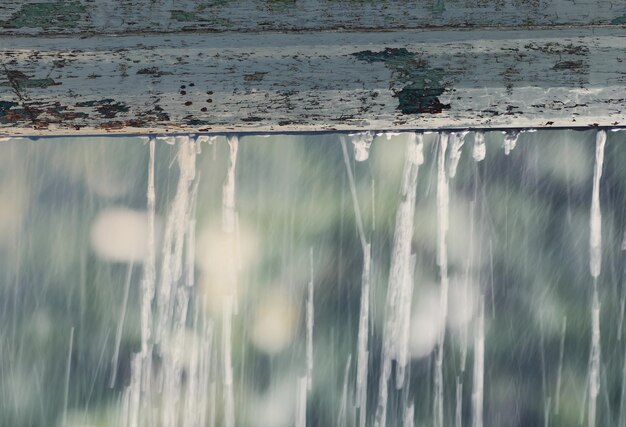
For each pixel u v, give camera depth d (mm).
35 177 2533
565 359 2584
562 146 2432
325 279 2584
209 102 1315
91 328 2627
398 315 2295
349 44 1301
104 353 2627
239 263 2562
